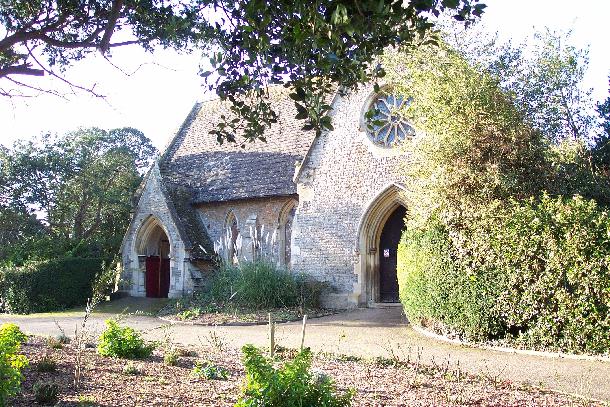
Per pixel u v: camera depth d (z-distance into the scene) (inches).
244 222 935.7
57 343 378.6
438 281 519.2
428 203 532.7
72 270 929.5
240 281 768.3
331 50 172.4
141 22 347.6
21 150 1306.6
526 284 447.5
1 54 363.6
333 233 811.4
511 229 454.9
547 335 436.8
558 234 431.2
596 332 411.5
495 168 498.0
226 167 998.4
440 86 545.3
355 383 299.9
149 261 994.7
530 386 313.1
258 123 248.1
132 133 1519.4
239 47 242.1
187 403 235.1
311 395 210.4
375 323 637.3
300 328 609.3
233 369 327.6
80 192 1331.2
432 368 360.2
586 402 276.8
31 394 237.9
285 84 215.3
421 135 630.5
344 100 827.4
